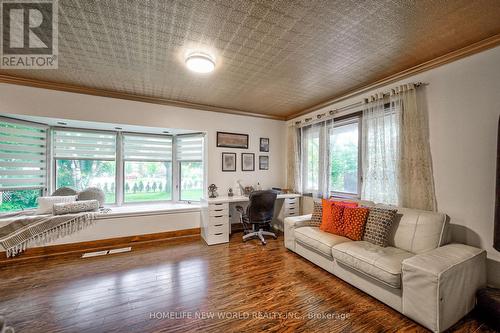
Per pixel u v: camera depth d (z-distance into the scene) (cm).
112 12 154
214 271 246
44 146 334
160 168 418
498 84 183
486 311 159
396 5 147
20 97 271
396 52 208
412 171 233
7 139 296
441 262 159
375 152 267
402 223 220
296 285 215
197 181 411
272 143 454
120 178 383
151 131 394
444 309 148
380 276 177
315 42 192
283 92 316
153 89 307
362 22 165
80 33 179
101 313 173
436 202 221
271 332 154
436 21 164
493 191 185
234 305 184
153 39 187
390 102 253
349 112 317
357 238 233
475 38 186
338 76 262
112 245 319
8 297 194
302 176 409
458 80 206
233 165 412
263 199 328
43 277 229
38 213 297
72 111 297
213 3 146
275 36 183
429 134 226
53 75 261
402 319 167
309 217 311
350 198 318
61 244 290
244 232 386
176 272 243
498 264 181
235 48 201
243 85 291
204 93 322
